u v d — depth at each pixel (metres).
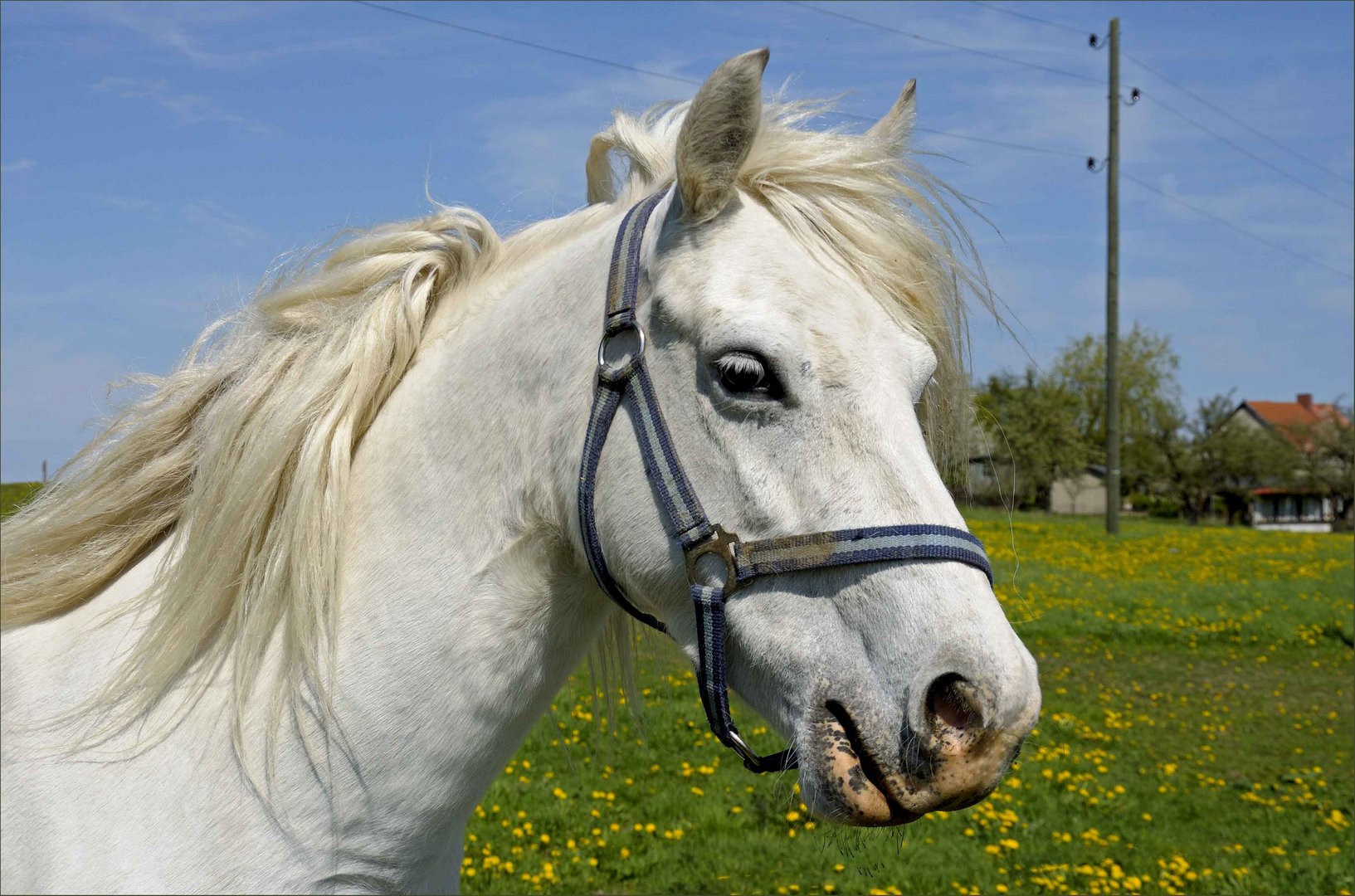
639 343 1.72
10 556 1.93
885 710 1.53
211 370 1.97
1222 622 12.74
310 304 1.95
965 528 1.63
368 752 1.73
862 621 1.58
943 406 1.88
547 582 1.82
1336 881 5.23
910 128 2.01
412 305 1.92
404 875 1.79
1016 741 1.49
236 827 1.67
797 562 1.60
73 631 1.86
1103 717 8.39
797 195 1.77
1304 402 75.62
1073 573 17.25
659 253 1.73
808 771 1.58
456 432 1.84
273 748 1.70
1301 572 19.20
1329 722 8.65
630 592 1.80
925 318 1.78
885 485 1.59
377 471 1.85
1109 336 25.44
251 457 1.79
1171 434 55.97
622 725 6.79
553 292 1.85
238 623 1.77
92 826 1.65
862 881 4.93
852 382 1.63
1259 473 54.31
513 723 1.83
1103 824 5.94
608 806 5.67
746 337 1.62
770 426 1.63
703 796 5.84
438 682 1.75
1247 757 7.59
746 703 1.74
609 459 1.73
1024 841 5.58
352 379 1.84
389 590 1.77
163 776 1.68
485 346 1.87
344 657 1.75
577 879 4.82
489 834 5.21
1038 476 49.91
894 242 1.75
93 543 1.94
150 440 1.96
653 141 2.03
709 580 1.66
